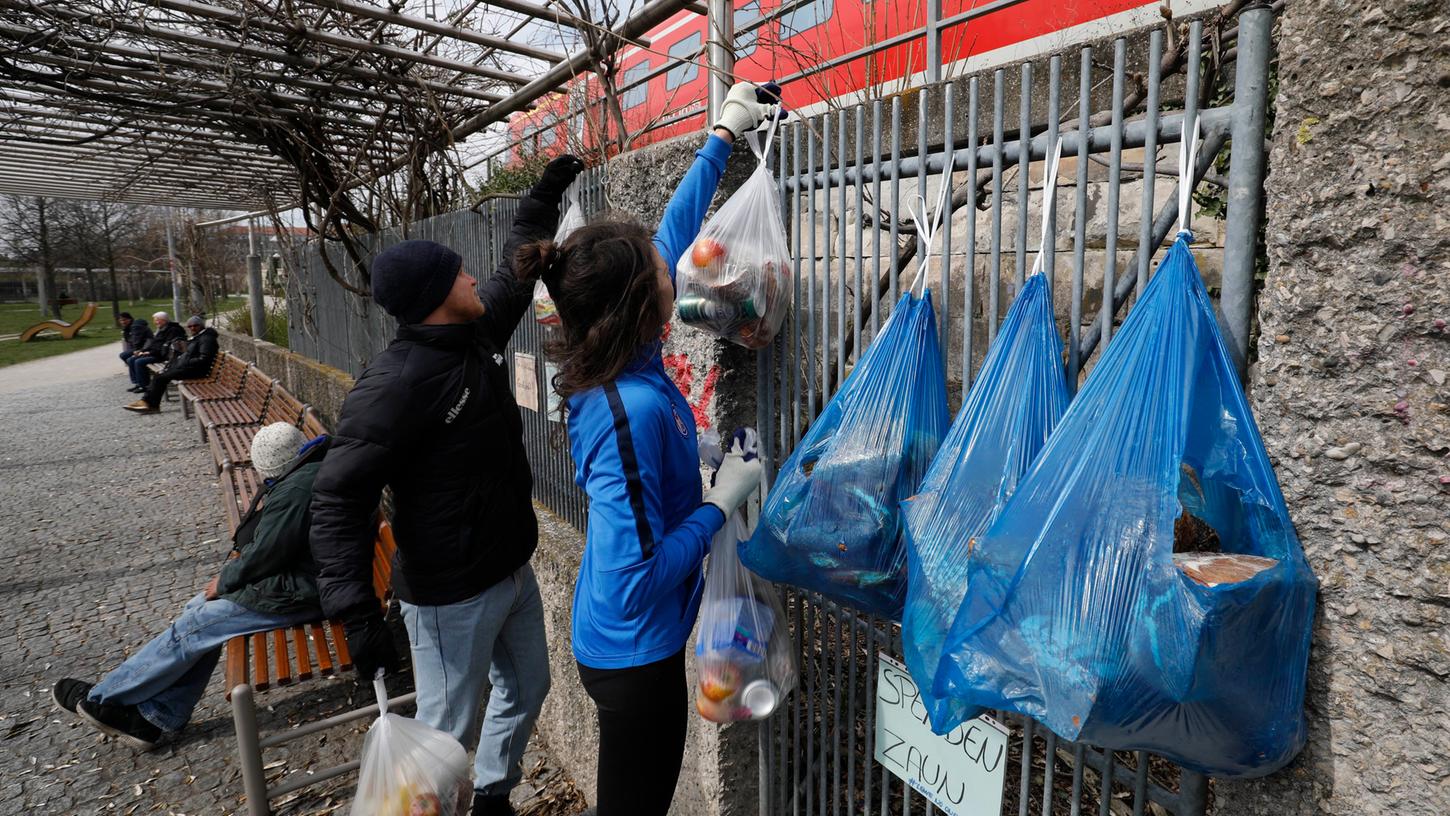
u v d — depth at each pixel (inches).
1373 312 35.7
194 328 416.2
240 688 94.7
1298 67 37.6
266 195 335.6
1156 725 38.8
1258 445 40.2
